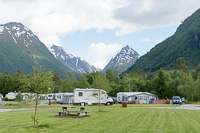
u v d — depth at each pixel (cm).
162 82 8925
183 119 1980
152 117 2127
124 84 9069
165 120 1895
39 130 1389
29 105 4725
